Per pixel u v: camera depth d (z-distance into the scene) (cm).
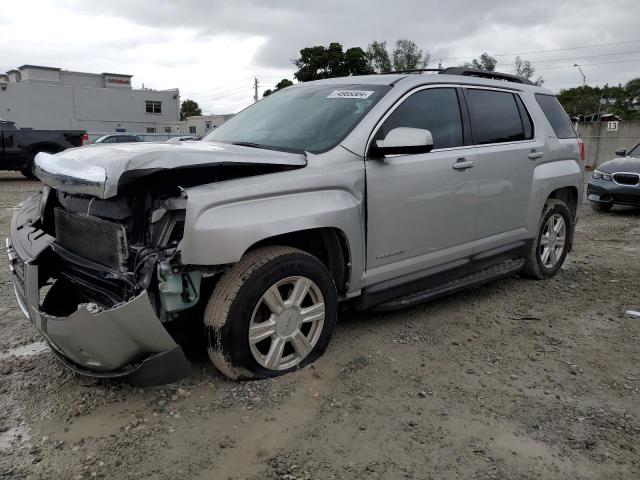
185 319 326
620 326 441
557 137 542
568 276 584
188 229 277
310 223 323
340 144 355
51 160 328
